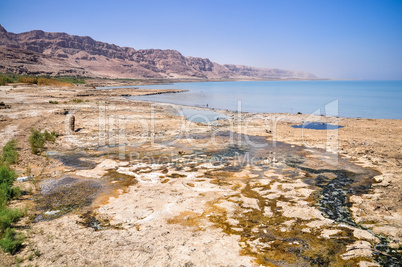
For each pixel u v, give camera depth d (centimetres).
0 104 2305
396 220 608
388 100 4241
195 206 684
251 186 823
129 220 615
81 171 955
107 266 457
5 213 597
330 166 1018
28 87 4691
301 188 807
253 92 6931
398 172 920
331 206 690
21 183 830
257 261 477
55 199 728
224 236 553
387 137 1464
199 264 466
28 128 1608
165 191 779
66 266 452
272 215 642
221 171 962
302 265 469
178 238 543
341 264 473
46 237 540
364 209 667
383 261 480
